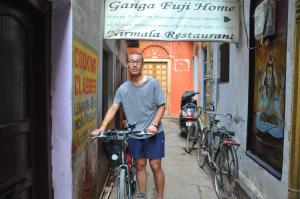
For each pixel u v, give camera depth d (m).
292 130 3.29
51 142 2.99
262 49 4.46
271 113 4.12
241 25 5.18
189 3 5.09
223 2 5.12
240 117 5.42
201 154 6.70
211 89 9.01
